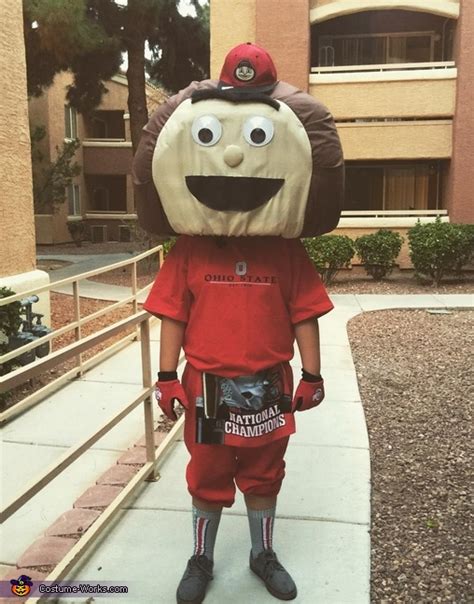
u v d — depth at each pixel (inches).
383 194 646.5
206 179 96.4
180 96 101.3
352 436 189.6
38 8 513.7
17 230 274.1
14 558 129.7
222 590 114.7
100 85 758.5
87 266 682.8
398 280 541.0
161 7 653.9
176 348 108.3
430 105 574.9
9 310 231.1
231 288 103.3
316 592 114.0
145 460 170.1
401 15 637.9
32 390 238.7
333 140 99.7
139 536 132.9
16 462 175.5
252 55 99.4
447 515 142.4
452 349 300.8
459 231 494.9
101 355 278.7
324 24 644.7
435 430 195.9
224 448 106.8
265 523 114.9
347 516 140.9
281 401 107.3
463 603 111.5
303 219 101.6
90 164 1122.7
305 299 107.2
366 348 306.3
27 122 279.4
